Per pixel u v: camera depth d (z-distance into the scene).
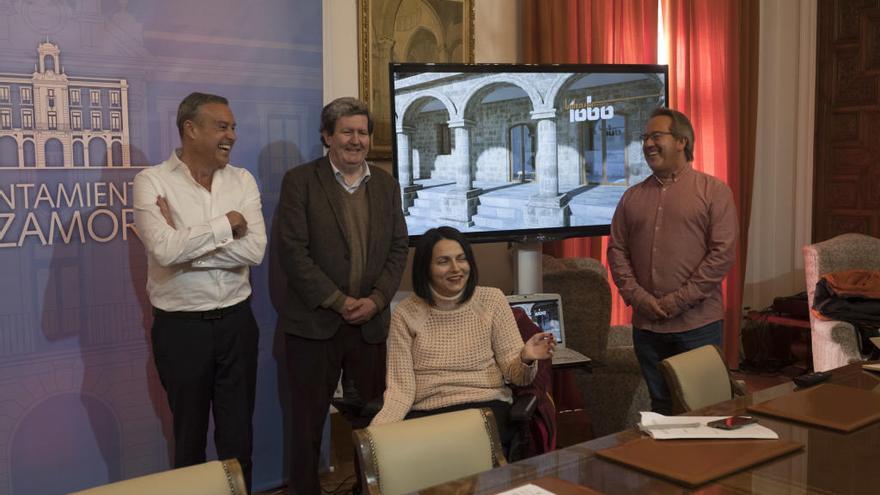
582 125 4.14
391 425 1.91
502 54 4.67
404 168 3.79
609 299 4.12
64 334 2.99
